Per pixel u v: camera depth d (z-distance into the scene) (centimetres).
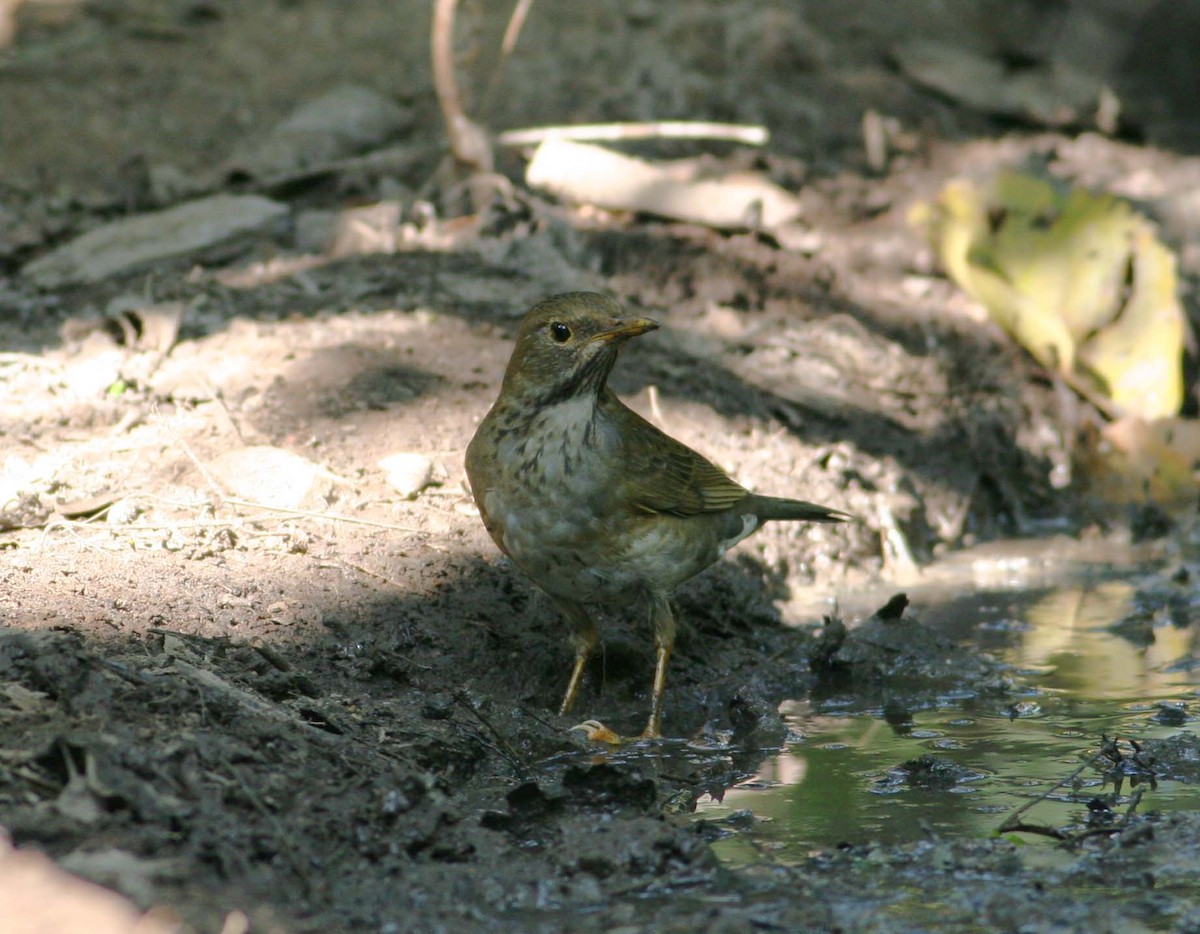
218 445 1148
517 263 1483
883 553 1279
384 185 1616
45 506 1028
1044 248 1545
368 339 1330
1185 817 775
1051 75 2111
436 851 720
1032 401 1502
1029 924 673
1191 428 1469
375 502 1102
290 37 1905
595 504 886
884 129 1923
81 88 1772
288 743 768
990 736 929
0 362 1253
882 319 1557
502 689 959
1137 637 1120
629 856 723
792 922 676
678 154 1756
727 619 1103
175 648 854
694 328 1454
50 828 654
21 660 777
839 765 882
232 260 1484
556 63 1892
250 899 648
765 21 2042
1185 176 1909
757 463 1269
